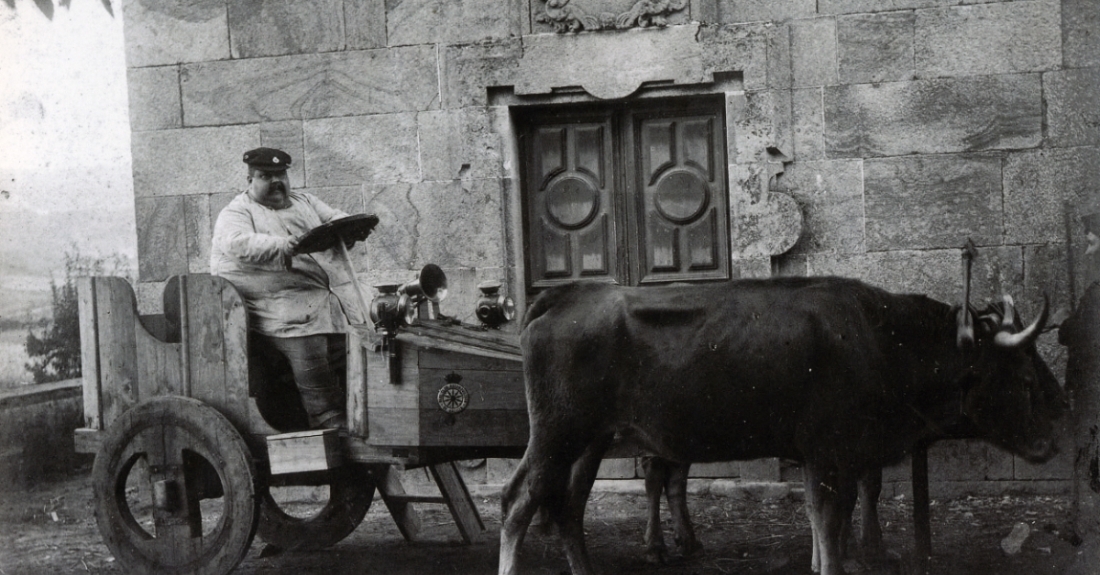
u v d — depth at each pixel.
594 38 7.81
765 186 7.64
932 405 5.45
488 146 7.95
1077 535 6.39
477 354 5.59
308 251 5.91
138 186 8.38
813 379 5.19
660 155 7.98
